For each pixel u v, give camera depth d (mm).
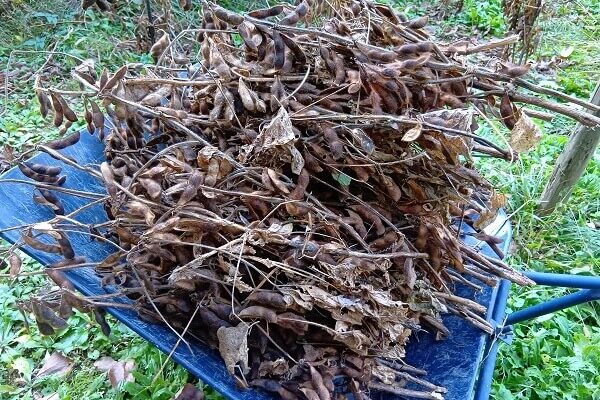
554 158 1874
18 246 708
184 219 688
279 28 750
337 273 699
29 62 2180
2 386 1166
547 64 2377
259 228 709
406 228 821
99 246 866
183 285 722
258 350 777
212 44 803
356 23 845
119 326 1288
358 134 705
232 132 839
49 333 680
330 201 824
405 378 815
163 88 867
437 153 703
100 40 2242
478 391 830
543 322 1357
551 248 1598
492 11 2924
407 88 728
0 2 2381
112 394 1166
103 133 918
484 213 768
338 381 778
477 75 721
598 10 2939
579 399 1194
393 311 720
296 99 785
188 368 700
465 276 981
